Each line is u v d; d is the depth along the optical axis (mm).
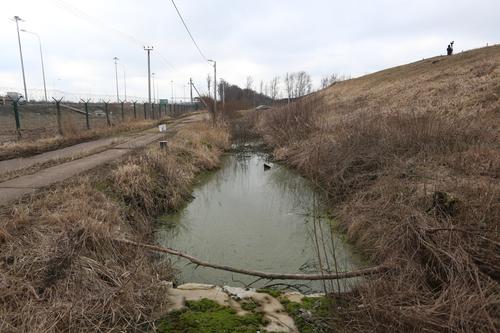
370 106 19766
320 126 12867
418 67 31500
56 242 3678
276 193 9000
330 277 3893
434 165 6613
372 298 3082
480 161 6363
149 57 34719
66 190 5520
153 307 3227
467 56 26875
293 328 3072
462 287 2986
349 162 7973
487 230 3660
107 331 2762
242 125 22438
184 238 5859
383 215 5262
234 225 6527
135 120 20406
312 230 6074
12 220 4105
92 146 11227
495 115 10812
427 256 3688
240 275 4543
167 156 9219
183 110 45344
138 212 6102
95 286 3217
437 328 2676
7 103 19844
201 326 3014
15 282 3082
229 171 11852
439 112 12086
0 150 9266
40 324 2609
